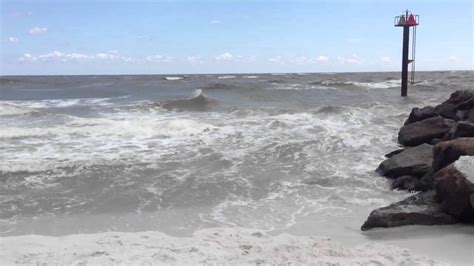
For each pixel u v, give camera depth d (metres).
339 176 9.05
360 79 62.09
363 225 6.16
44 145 11.95
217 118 17.50
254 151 10.94
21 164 9.45
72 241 5.25
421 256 4.66
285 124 15.20
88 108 21.78
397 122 15.98
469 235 5.48
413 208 6.19
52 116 17.69
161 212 7.07
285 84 44.75
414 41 27.91
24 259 4.50
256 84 44.53
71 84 50.25
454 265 4.38
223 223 6.54
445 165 7.38
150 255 4.57
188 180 8.66
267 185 8.48
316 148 11.30
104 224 6.53
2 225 6.45
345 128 14.62
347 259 4.45
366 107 20.78
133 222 6.61
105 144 12.09
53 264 4.34
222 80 61.78
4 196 7.70
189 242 5.13
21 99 28.38
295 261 4.37
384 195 7.93
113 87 42.53
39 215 6.90
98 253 4.67
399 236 5.59
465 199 5.79
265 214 6.96
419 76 71.50
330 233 5.93
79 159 10.10
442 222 5.95
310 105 23.16
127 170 9.27
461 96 14.40
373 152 11.10
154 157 10.44
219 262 4.36
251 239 5.29
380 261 4.38
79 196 7.76
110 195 7.81
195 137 13.01
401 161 8.86
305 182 8.70
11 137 12.98
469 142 7.21
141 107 21.47
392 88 37.59
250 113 19.00
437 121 11.70
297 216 6.84
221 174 9.12
